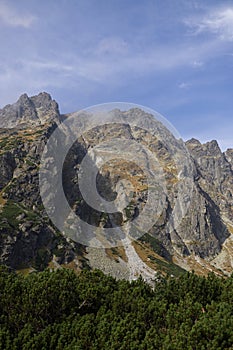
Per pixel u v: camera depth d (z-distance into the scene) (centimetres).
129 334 2950
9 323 3419
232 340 2723
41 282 3762
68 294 3669
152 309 3397
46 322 3456
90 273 4419
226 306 3238
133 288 3897
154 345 2844
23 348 2972
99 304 3753
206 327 2822
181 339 2797
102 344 2933
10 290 3653
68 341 3036
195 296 3775
